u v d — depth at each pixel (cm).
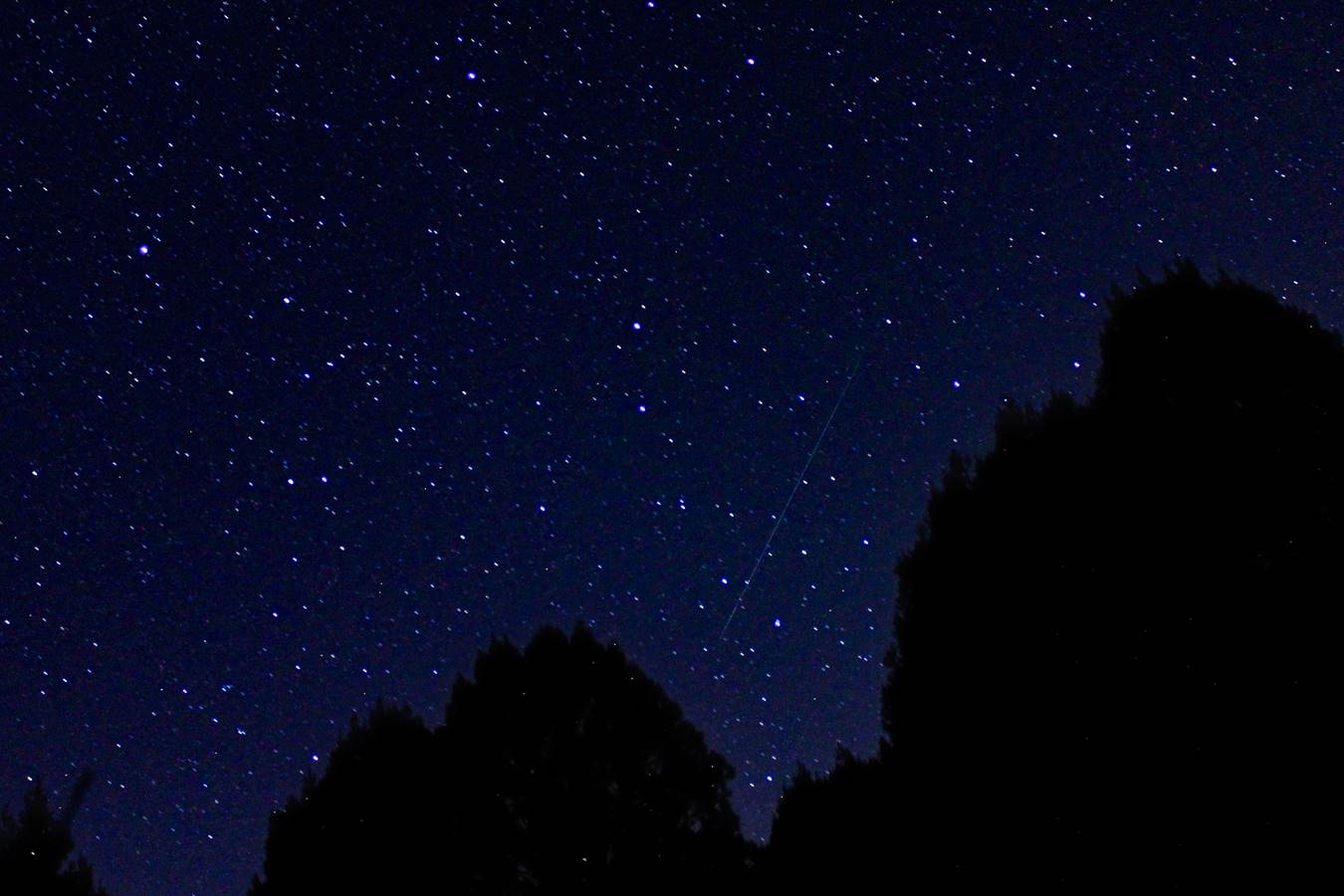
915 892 817
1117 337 812
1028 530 803
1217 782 664
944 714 820
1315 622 661
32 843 1132
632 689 1224
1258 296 768
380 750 1174
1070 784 727
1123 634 727
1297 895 623
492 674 1228
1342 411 698
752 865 1118
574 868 1103
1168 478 740
